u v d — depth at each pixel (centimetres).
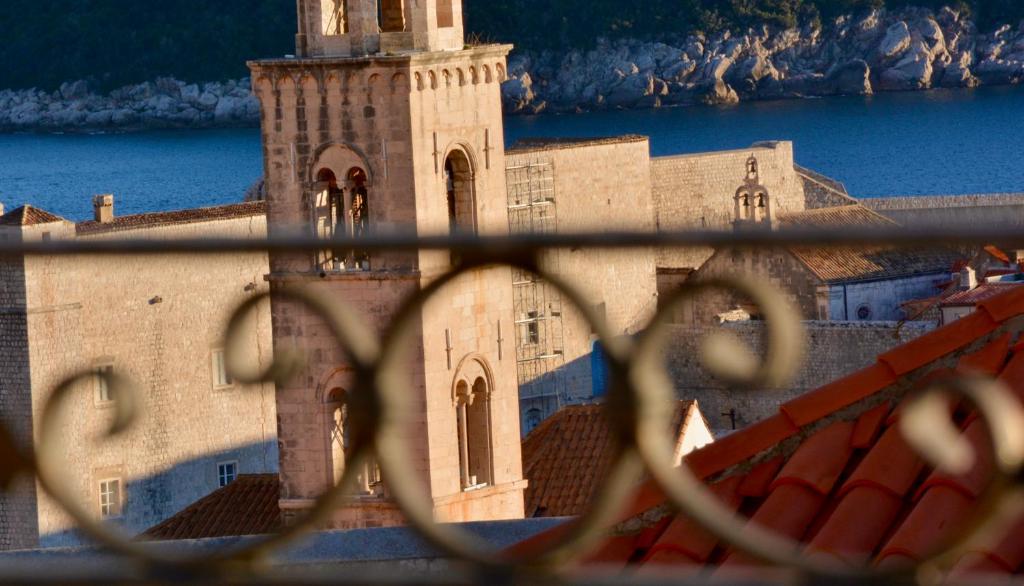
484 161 7481
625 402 905
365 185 7319
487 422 7438
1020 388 1733
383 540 2289
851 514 1670
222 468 12131
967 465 1622
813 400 1828
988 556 1526
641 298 13775
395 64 7194
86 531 923
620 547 1770
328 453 7406
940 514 1596
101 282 11475
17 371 11306
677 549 1720
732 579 921
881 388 1812
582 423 7856
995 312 1822
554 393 13550
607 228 930
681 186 16600
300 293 930
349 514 7056
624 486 903
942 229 891
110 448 11388
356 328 927
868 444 1772
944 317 11469
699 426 7806
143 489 11656
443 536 916
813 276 13850
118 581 950
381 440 919
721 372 917
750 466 1823
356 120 7275
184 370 11894
